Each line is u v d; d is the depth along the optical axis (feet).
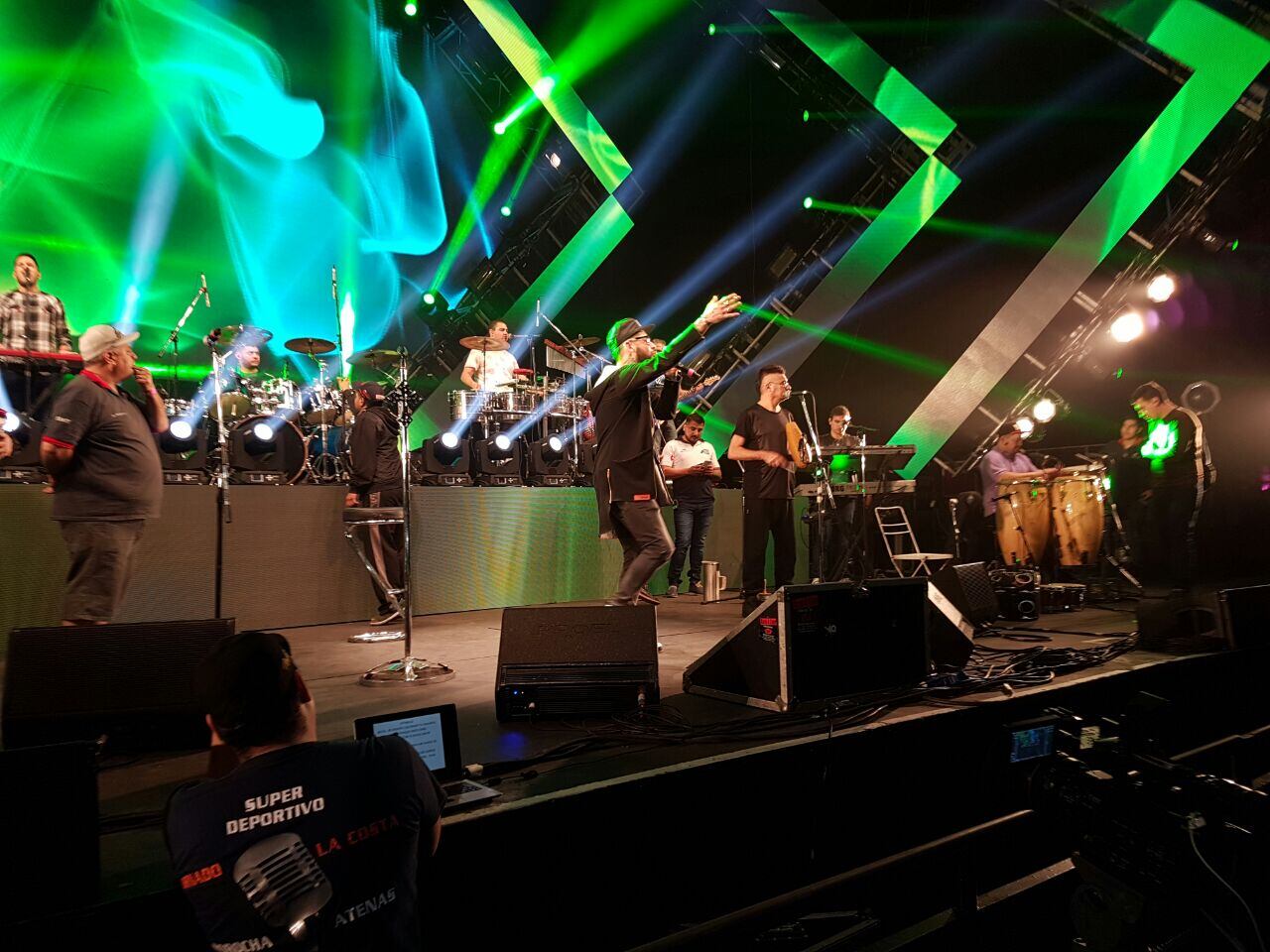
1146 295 29.71
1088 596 22.02
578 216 39.24
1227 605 12.96
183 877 4.17
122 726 7.89
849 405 37.14
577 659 9.42
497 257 38.73
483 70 39.78
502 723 9.22
